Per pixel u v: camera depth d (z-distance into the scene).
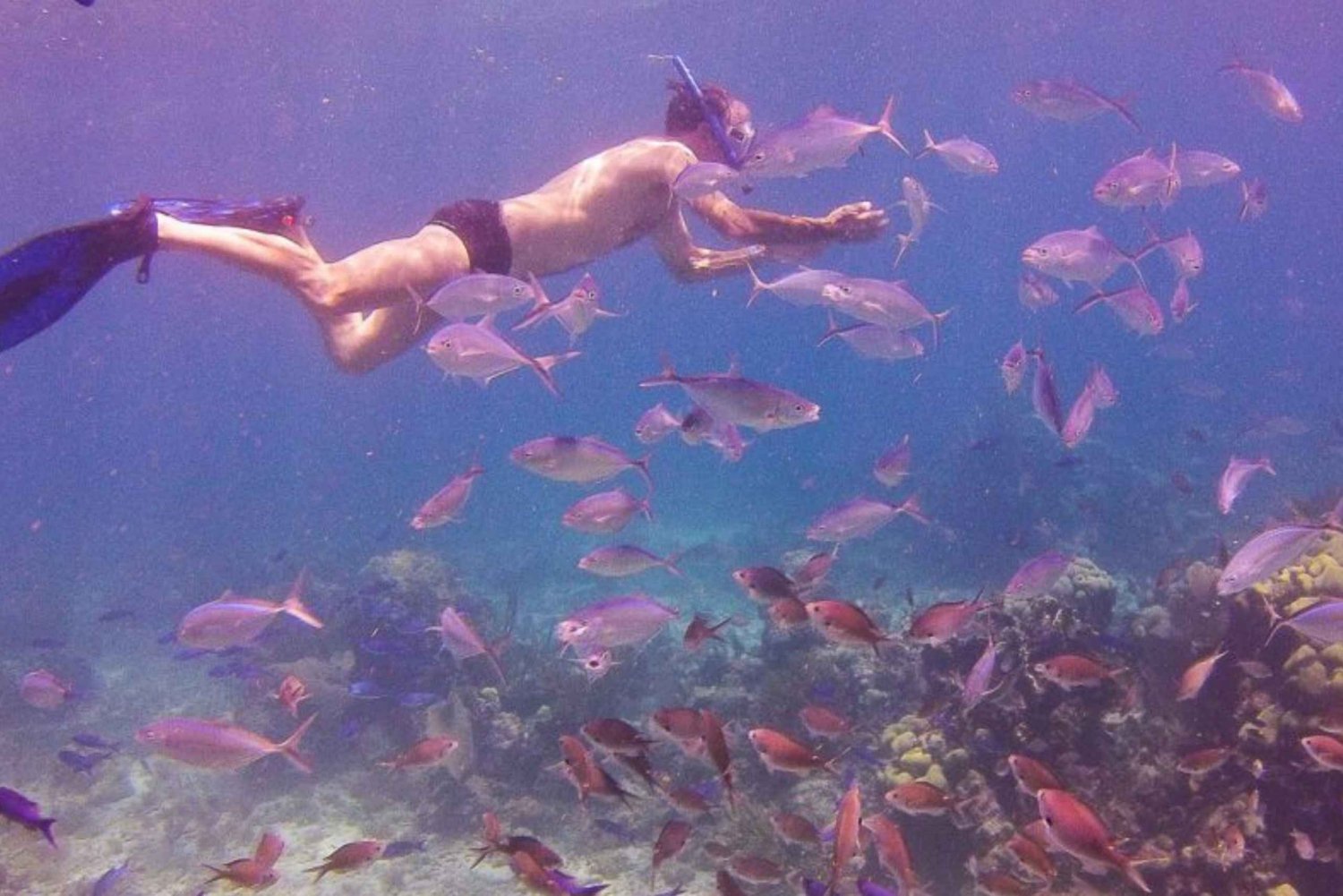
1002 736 6.89
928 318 6.76
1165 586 9.42
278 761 11.20
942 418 46.22
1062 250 7.50
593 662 5.77
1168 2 42.47
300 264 4.26
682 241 6.00
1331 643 5.86
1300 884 5.38
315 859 8.98
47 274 3.00
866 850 6.94
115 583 25.50
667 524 28.83
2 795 3.73
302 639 14.44
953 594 17.27
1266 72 8.63
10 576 27.23
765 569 5.97
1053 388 6.84
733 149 5.31
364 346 5.12
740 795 8.32
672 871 7.90
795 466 34.97
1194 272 8.45
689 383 5.20
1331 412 31.31
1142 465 25.48
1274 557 5.11
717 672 11.55
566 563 23.72
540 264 5.12
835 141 5.78
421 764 6.44
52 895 8.79
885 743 7.88
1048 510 19.53
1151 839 5.93
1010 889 4.89
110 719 14.59
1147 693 7.39
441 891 8.12
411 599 14.25
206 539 30.23
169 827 10.04
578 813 9.25
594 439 6.21
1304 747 4.96
